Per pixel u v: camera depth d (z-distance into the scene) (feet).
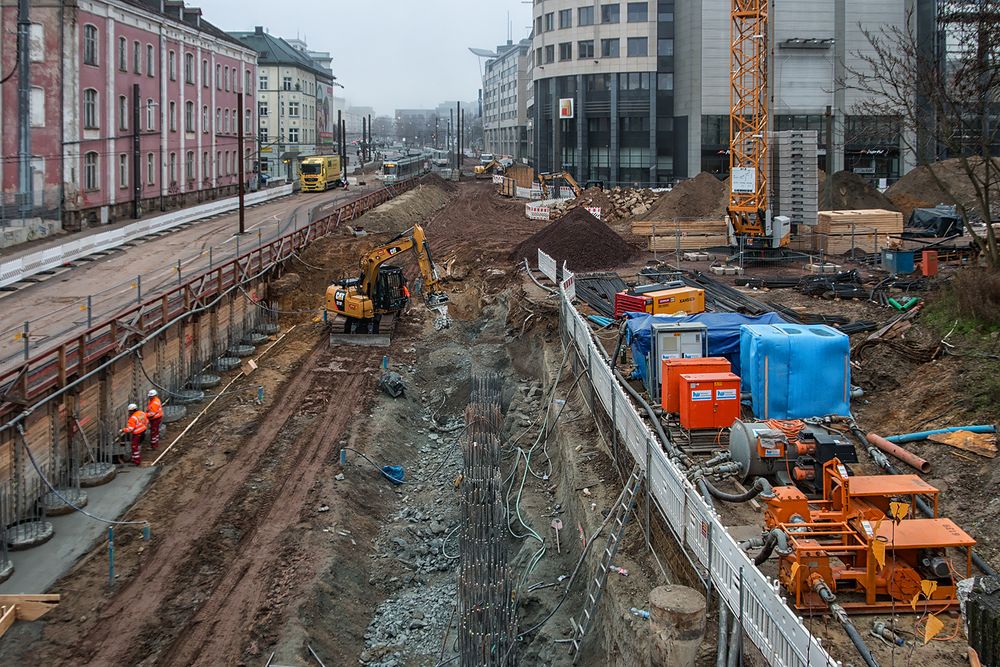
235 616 62.90
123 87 189.78
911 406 69.10
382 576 73.92
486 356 125.18
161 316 101.40
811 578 42.86
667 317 82.43
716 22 291.17
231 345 125.08
